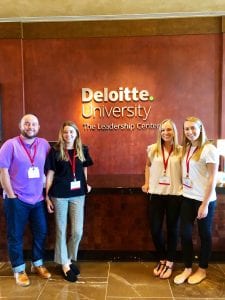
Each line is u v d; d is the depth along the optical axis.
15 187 2.63
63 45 4.18
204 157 2.48
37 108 4.25
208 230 2.65
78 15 4.05
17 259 2.71
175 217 2.75
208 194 2.46
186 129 2.54
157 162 2.73
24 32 4.16
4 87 4.21
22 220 2.68
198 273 2.76
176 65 4.12
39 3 3.67
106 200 3.16
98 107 4.24
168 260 2.85
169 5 3.77
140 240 3.18
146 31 4.10
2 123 4.24
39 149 2.69
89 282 2.76
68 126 2.65
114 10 3.90
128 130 4.25
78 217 2.77
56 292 2.59
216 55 4.07
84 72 4.20
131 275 2.89
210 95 4.11
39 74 4.22
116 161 4.30
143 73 4.16
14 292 2.60
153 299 2.47
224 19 3.99
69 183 2.68
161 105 4.18
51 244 3.17
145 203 3.15
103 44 4.15
